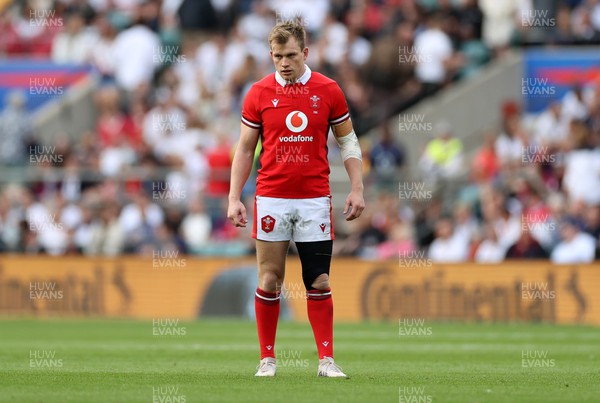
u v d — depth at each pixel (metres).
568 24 76.69
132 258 64.88
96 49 86.00
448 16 78.44
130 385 26.77
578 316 58.19
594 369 32.81
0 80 84.94
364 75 76.62
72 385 26.81
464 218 63.84
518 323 58.91
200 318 63.97
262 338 28.72
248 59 79.25
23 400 23.38
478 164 67.25
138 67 83.50
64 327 55.91
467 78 75.75
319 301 28.20
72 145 80.38
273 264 27.94
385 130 69.12
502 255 62.34
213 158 70.69
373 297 61.66
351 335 49.72
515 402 23.44
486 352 40.16
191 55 83.19
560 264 58.66
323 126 27.56
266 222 27.61
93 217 69.19
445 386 26.86
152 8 85.56
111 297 65.06
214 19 85.12
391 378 29.02
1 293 66.31
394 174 66.31
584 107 71.44
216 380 27.89
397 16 77.38
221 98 78.75
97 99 81.75
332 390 25.36
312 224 27.58
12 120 77.62
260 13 83.50
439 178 66.56
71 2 89.12
